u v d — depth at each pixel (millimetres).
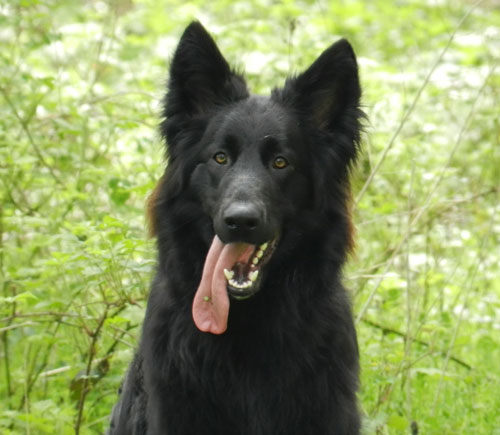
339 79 7828
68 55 14125
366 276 9742
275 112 7648
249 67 12977
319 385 7383
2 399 10609
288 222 7551
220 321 7066
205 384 7383
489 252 13555
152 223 7875
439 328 10383
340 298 7773
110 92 13266
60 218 10750
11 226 10648
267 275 7496
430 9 18609
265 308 7477
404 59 17375
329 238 7715
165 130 7883
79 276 9719
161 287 7742
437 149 13523
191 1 18359
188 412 7398
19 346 11836
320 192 7684
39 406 8680
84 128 11172
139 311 8945
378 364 9383
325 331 7508
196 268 7648
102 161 11852
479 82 13266
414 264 11875
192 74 7828
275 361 7410
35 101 11195
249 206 6984
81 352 9984
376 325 10695
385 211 11336
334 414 7398
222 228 7055
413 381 10398
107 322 8914
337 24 18922
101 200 12328
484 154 13086
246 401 7387
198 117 7785
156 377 7449
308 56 13523
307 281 7594
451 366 11211
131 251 8688
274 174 7461
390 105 13398
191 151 7707
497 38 14180
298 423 7395
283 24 15414
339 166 7859
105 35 13711
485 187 13148
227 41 14266
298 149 7582
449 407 10039
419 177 12695
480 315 12594
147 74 13750
